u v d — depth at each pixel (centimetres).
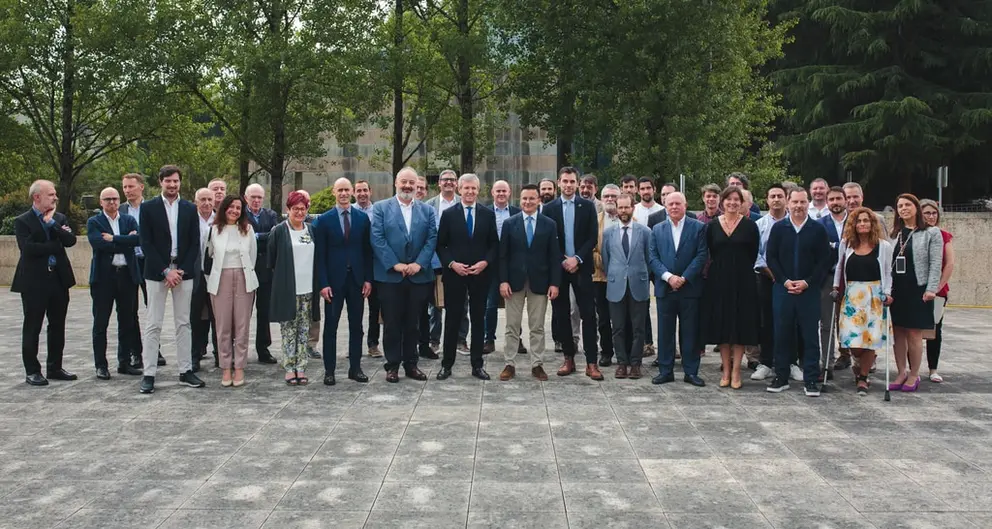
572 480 488
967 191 3344
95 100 2436
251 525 416
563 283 822
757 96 2781
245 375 834
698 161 2127
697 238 781
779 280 748
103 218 822
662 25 2094
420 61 2253
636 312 816
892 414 666
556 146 3528
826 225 846
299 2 2233
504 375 806
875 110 2841
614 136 2200
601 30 2191
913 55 3041
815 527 415
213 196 850
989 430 614
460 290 808
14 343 1078
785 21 3061
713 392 752
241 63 2097
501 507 442
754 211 926
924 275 754
